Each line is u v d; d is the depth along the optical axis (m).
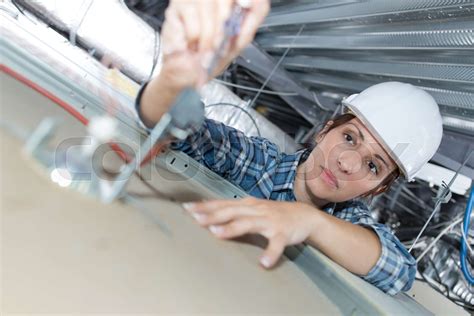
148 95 0.50
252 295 0.37
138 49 1.01
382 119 0.84
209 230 0.45
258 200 0.53
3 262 0.24
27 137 0.36
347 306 0.48
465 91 1.02
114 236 0.32
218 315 0.31
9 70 0.49
